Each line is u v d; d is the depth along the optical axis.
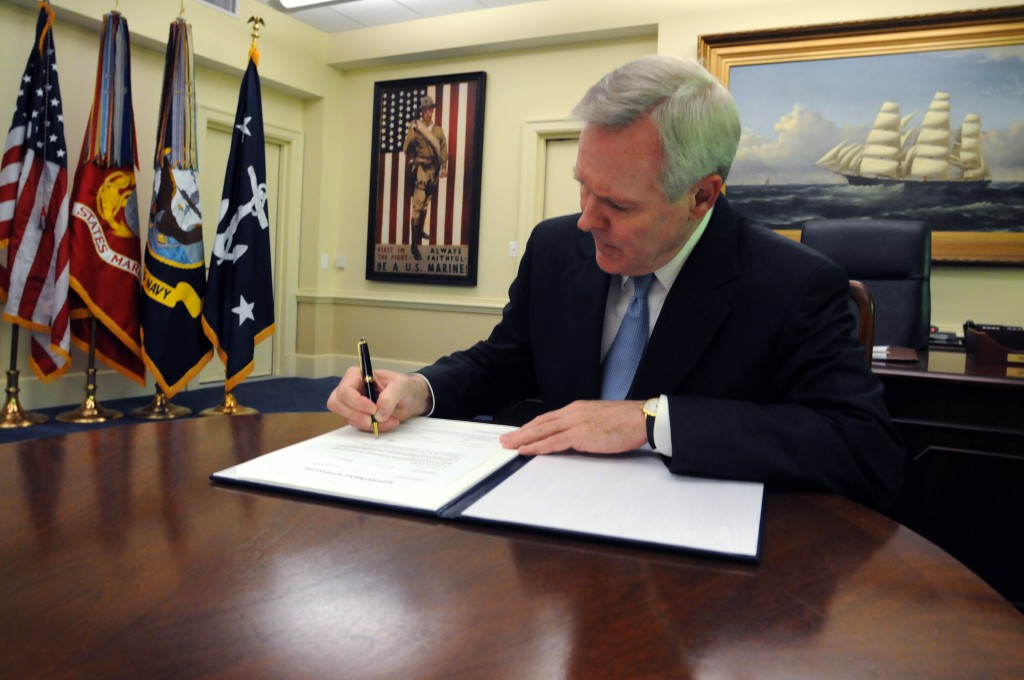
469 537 0.55
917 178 3.79
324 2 4.70
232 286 3.77
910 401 1.74
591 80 4.73
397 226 5.36
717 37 4.10
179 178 3.62
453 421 0.94
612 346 1.03
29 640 0.38
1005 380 1.63
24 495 0.63
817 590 0.47
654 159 0.77
